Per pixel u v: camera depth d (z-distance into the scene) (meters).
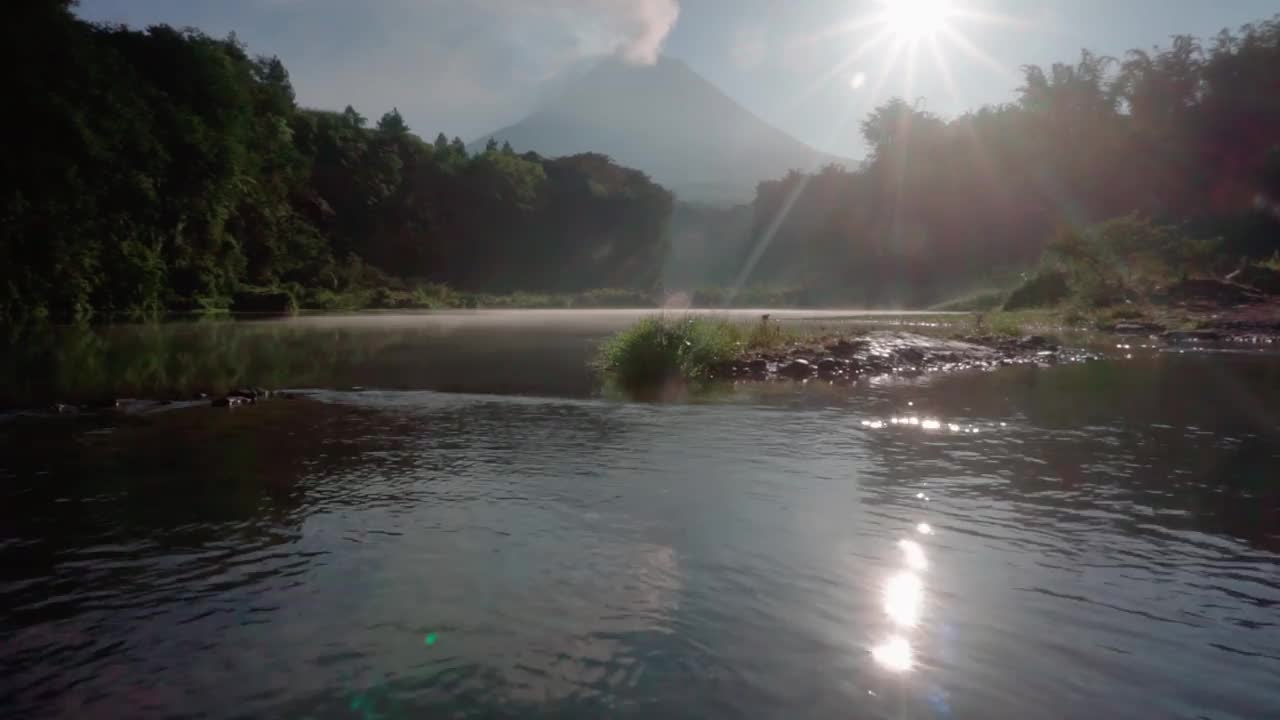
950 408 5.86
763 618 2.14
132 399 6.13
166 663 1.89
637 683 1.80
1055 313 18.12
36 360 9.28
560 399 6.35
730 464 3.97
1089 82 38.88
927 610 2.20
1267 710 1.71
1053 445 4.46
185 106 29.31
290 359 9.77
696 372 8.00
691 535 2.83
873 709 1.70
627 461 4.03
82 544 2.72
